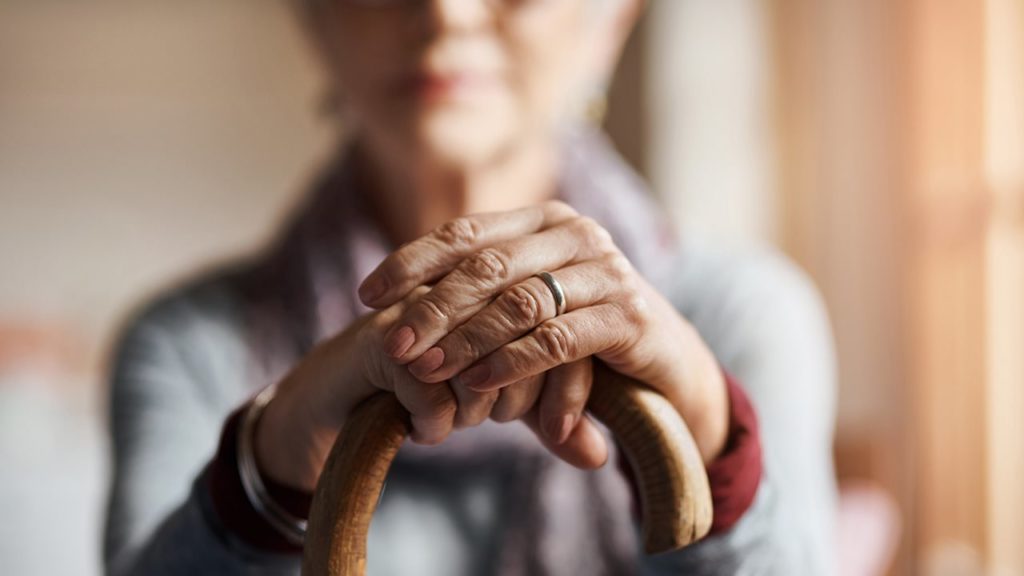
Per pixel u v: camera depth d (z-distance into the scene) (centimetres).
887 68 261
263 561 64
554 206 58
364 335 56
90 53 430
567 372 57
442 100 86
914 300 253
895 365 260
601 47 99
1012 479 229
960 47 235
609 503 95
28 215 430
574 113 102
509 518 95
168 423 90
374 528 94
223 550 64
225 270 104
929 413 248
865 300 272
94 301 430
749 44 308
